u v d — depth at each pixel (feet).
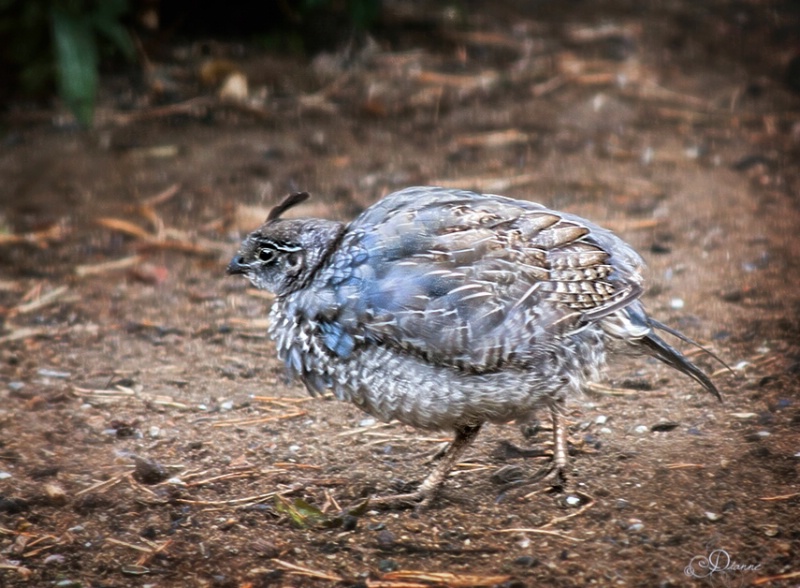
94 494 27.55
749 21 62.85
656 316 36.29
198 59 55.42
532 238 26.45
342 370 26.43
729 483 27.04
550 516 26.22
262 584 24.00
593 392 32.19
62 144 48.91
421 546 25.20
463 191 28.50
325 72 55.01
